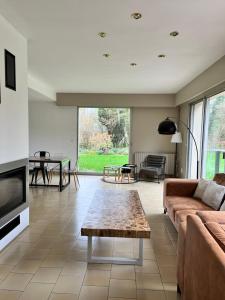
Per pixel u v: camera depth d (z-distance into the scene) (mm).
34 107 7766
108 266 2447
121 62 4223
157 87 6363
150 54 3793
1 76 2662
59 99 7426
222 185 3162
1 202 2727
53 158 5914
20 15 2611
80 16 2613
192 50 3586
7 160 2834
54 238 3066
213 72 4219
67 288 2088
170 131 4480
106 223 2471
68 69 4695
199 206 3129
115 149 7828
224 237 1476
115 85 6184
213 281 1250
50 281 2180
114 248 2840
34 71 4855
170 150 7699
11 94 2900
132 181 6828
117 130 7785
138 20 2676
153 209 4375
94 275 2287
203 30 2898
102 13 2539
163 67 4484
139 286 2141
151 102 7316
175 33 2998
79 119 7773
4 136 2752
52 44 3430
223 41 3232
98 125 7789
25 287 2088
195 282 1571
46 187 5871
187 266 1785
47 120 7777
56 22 2764
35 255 2633
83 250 2773
